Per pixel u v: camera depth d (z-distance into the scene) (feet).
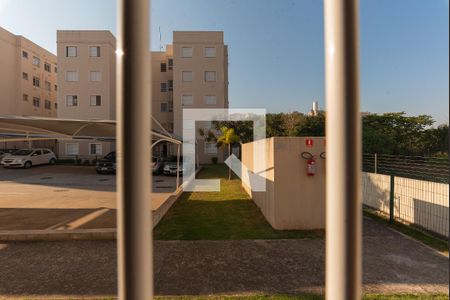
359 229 4.70
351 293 4.65
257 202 28.99
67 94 101.35
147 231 4.65
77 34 101.35
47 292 11.85
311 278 13.00
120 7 4.57
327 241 4.83
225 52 116.88
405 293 11.60
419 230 20.03
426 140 61.00
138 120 4.56
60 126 32.35
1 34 105.50
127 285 4.54
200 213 25.96
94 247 17.03
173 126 109.19
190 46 104.78
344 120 4.66
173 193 35.68
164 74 116.06
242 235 19.24
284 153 20.62
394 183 22.99
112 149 99.45
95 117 101.19
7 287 12.28
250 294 11.55
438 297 11.23
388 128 67.26
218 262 14.80
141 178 4.58
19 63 111.65
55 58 134.31
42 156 78.95
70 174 61.05
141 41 4.58
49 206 29.27
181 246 17.11
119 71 4.58
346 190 4.66
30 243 17.69
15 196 35.42
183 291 11.85
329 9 4.76
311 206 20.63
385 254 15.67
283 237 18.78
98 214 25.46
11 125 30.76
